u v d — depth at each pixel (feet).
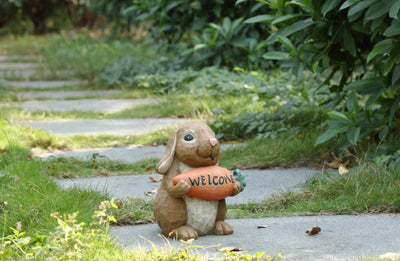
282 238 8.77
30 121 14.94
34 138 12.93
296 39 11.51
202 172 8.75
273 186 10.66
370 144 11.46
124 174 11.51
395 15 9.70
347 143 11.19
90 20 44.57
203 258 8.09
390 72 10.90
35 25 43.78
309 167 11.55
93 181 11.07
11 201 9.43
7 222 8.95
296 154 11.76
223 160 11.97
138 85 19.85
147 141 13.39
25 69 26.12
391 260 8.07
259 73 18.78
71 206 9.29
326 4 10.54
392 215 9.40
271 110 14.57
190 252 8.41
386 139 11.51
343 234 8.85
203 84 18.13
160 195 8.86
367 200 9.59
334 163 11.39
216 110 14.38
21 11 43.27
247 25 21.49
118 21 35.45
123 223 9.39
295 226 9.14
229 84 17.31
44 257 7.84
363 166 10.28
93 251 8.17
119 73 21.74
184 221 8.79
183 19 22.62
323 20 11.07
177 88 18.94
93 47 31.60
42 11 43.73
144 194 10.39
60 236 8.11
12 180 10.21
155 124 14.96
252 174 11.30
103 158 12.20
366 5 9.98
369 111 11.34
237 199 10.16
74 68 25.46
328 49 11.47
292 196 10.00
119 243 8.60
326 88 12.79
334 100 12.51
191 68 20.72
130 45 31.83
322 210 9.58
